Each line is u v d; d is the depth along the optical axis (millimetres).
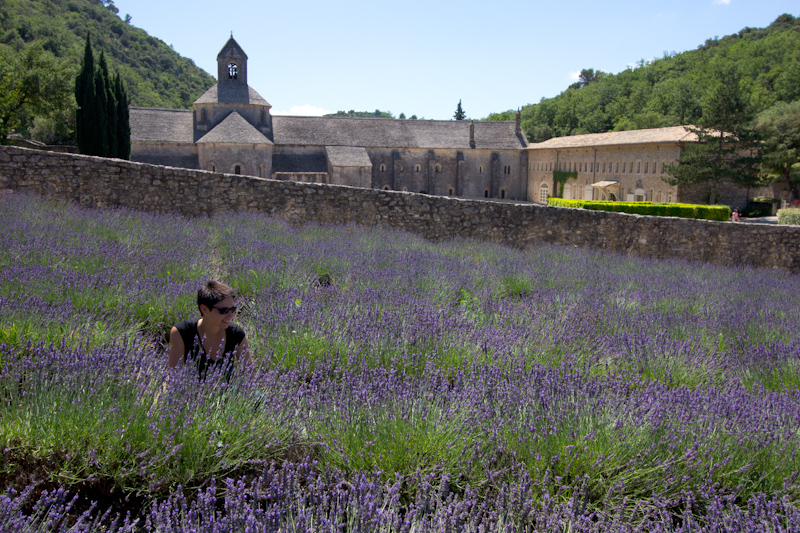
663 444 2781
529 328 4648
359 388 3043
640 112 92188
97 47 110125
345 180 52625
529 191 65125
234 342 3258
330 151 54188
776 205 41094
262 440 2666
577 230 14227
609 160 49562
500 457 2684
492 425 2789
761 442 2854
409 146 60562
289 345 3914
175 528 1936
